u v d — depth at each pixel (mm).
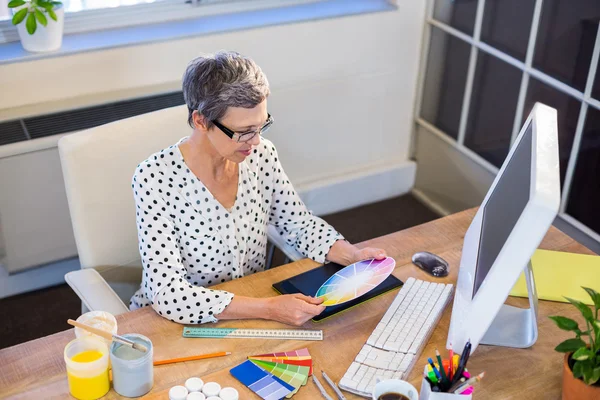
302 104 2891
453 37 2904
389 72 3025
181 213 1604
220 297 1512
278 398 1299
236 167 1642
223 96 1420
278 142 2930
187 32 2547
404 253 1751
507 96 2719
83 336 1317
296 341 1450
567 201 2570
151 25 2621
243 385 1333
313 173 3105
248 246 1729
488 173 2918
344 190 3182
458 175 3096
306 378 1352
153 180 1579
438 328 1517
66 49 2383
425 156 3268
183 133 1857
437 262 1688
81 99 2447
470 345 1253
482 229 1469
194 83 1442
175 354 1404
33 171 2344
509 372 1403
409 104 3176
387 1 2961
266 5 2811
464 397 1207
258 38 2652
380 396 1256
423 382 1251
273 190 1764
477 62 2822
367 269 1616
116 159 1759
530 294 1438
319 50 2801
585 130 2422
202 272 1684
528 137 1366
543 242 1813
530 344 1460
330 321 1513
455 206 3176
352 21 2811
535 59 2545
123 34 2521
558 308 1586
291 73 2793
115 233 1794
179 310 1496
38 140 2297
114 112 2441
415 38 3008
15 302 2631
